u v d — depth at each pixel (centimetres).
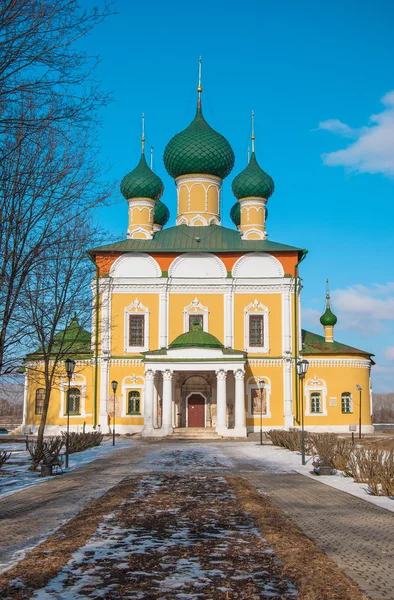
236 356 5000
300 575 942
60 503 1672
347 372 5512
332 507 1625
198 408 5397
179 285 5562
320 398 5475
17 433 5462
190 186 6156
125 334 5497
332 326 5869
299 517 1470
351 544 1176
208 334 5159
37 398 5497
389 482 1859
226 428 4919
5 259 2069
